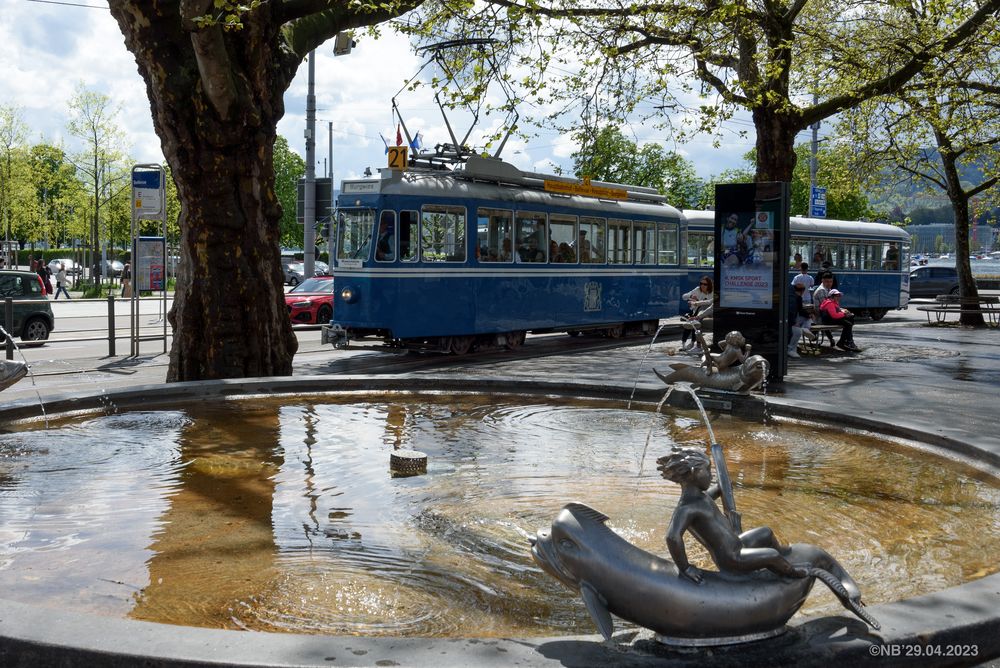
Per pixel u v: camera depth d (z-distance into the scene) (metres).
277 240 13.46
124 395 9.94
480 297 22.22
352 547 5.23
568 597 4.47
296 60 13.92
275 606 4.30
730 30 19.47
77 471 7.02
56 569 4.79
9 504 6.05
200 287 12.80
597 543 3.67
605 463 7.62
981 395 13.61
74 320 33.22
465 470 7.29
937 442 8.02
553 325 24.41
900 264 39.16
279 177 88.88
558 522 3.73
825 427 9.21
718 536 3.65
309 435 8.62
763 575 3.69
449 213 21.48
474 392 11.15
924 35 21.16
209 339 12.84
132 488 6.52
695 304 21.67
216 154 12.66
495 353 22.25
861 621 3.77
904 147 27.28
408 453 7.39
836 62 21.72
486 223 22.38
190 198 12.75
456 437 8.66
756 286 14.75
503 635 3.98
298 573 4.77
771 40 20.48
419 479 6.95
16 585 4.55
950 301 32.91
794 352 20.72
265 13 12.73
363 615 4.20
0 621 3.51
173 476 6.90
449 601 4.40
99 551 5.10
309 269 33.22
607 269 26.33
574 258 25.08
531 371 17.47
